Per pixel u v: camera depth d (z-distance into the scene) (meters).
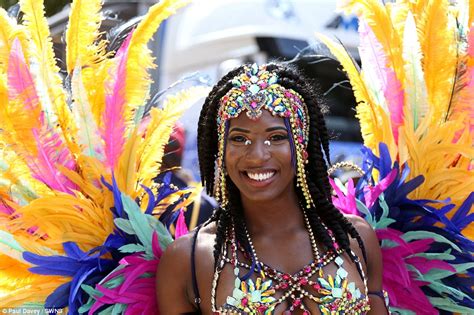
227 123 3.10
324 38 3.78
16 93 3.32
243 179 3.08
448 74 3.64
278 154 3.05
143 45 3.47
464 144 3.54
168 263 3.19
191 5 8.67
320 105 3.36
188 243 3.19
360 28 3.77
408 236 3.58
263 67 3.19
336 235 3.17
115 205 3.37
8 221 3.34
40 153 3.36
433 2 3.66
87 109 3.41
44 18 3.46
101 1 3.52
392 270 3.54
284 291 3.05
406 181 3.62
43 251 3.35
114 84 3.44
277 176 3.08
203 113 3.32
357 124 8.56
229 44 8.50
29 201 3.39
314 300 3.02
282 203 3.18
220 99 3.17
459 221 3.56
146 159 3.56
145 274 3.37
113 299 3.28
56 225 3.37
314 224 3.18
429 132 3.60
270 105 3.05
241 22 8.54
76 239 3.37
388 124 3.65
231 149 3.08
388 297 3.49
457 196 3.62
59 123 3.44
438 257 3.54
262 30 8.38
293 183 3.22
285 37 8.45
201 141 3.33
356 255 3.18
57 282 3.35
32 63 3.42
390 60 3.65
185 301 3.17
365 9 3.67
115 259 3.42
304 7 8.66
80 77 3.38
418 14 3.73
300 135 3.13
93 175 3.42
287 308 3.02
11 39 3.39
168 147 4.66
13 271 3.35
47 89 3.42
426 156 3.60
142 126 3.60
